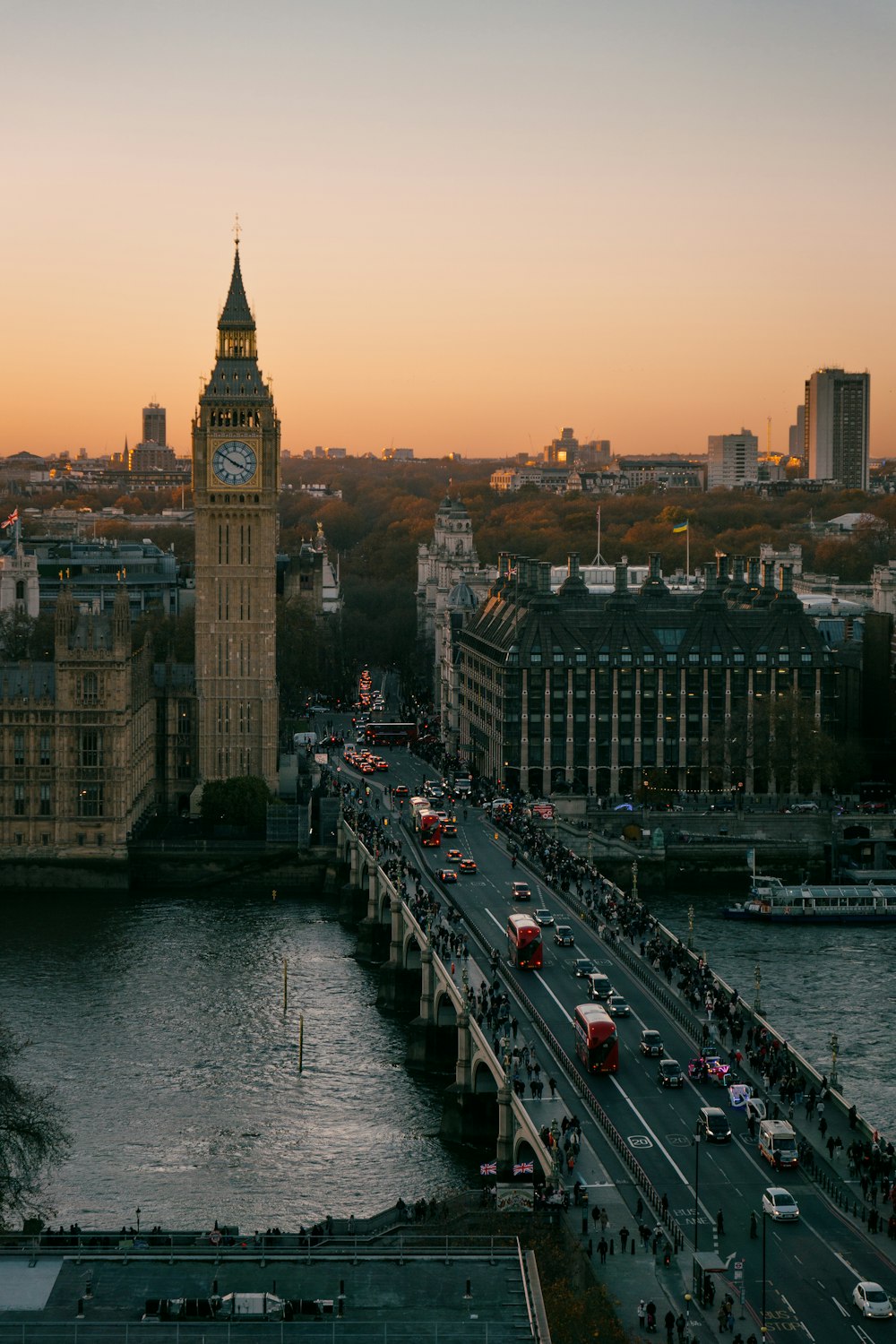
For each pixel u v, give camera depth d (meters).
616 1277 178.25
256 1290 139.50
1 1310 135.50
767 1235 188.25
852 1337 167.75
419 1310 137.12
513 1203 198.38
